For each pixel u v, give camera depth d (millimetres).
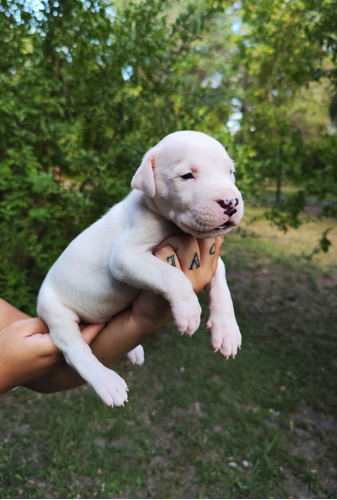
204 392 1330
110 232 445
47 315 448
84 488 961
